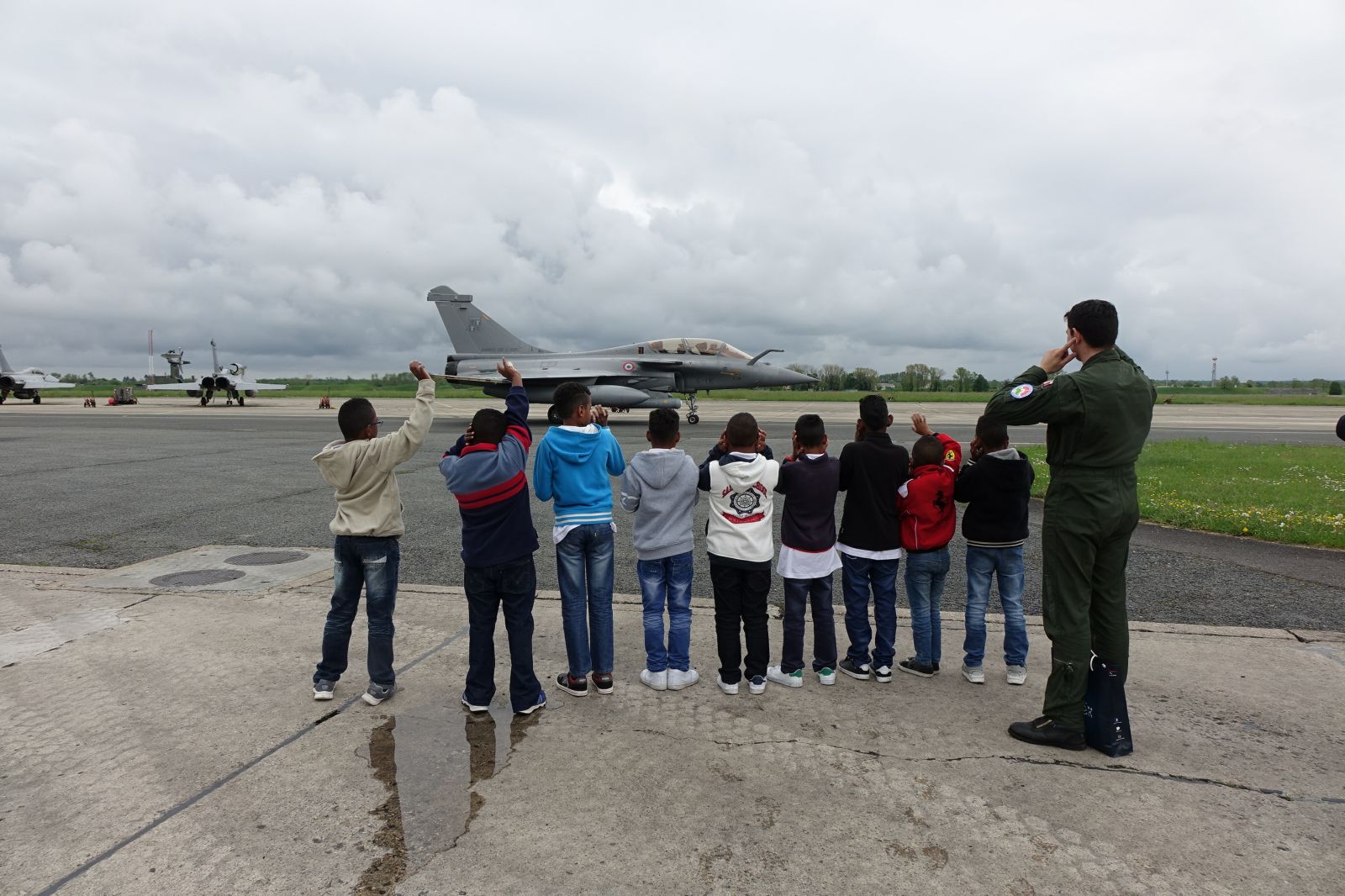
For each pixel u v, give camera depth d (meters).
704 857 2.54
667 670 4.16
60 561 7.01
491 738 3.46
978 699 3.95
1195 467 14.51
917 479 4.10
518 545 3.62
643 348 27.95
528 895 2.33
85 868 2.46
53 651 4.54
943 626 5.20
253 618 5.21
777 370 27.69
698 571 6.77
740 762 3.24
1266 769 3.19
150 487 11.73
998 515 4.01
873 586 4.21
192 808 2.84
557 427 3.95
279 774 3.09
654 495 3.96
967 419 30.11
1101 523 3.25
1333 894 2.36
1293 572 6.65
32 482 12.15
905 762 3.26
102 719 3.60
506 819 2.77
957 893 2.36
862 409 4.29
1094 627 3.40
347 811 2.82
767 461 3.97
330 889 2.36
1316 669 4.32
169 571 6.59
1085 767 3.21
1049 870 2.49
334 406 45.25
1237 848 2.62
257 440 20.42
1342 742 3.44
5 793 2.92
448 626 5.04
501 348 31.03
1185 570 6.74
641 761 3.24
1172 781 3.10
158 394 82.31
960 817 2.81
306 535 8.21
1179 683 4.12
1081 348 3.51
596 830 2.70
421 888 2.37
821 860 2.53
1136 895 2.36
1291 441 22.55
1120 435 3.25
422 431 3.71
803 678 4.26
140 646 4.62
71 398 65.06
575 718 3.69
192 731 3.48
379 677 3.81
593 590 3.97
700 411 37.56
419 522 8.89
